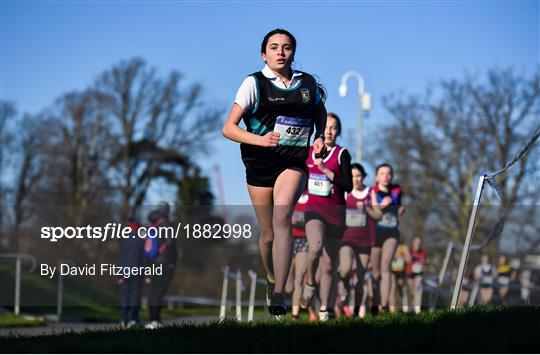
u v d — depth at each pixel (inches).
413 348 452.8
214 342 496.1
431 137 3506.4
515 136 3304.6
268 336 505.4
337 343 474.0
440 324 546.0
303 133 581.3
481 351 441.4
